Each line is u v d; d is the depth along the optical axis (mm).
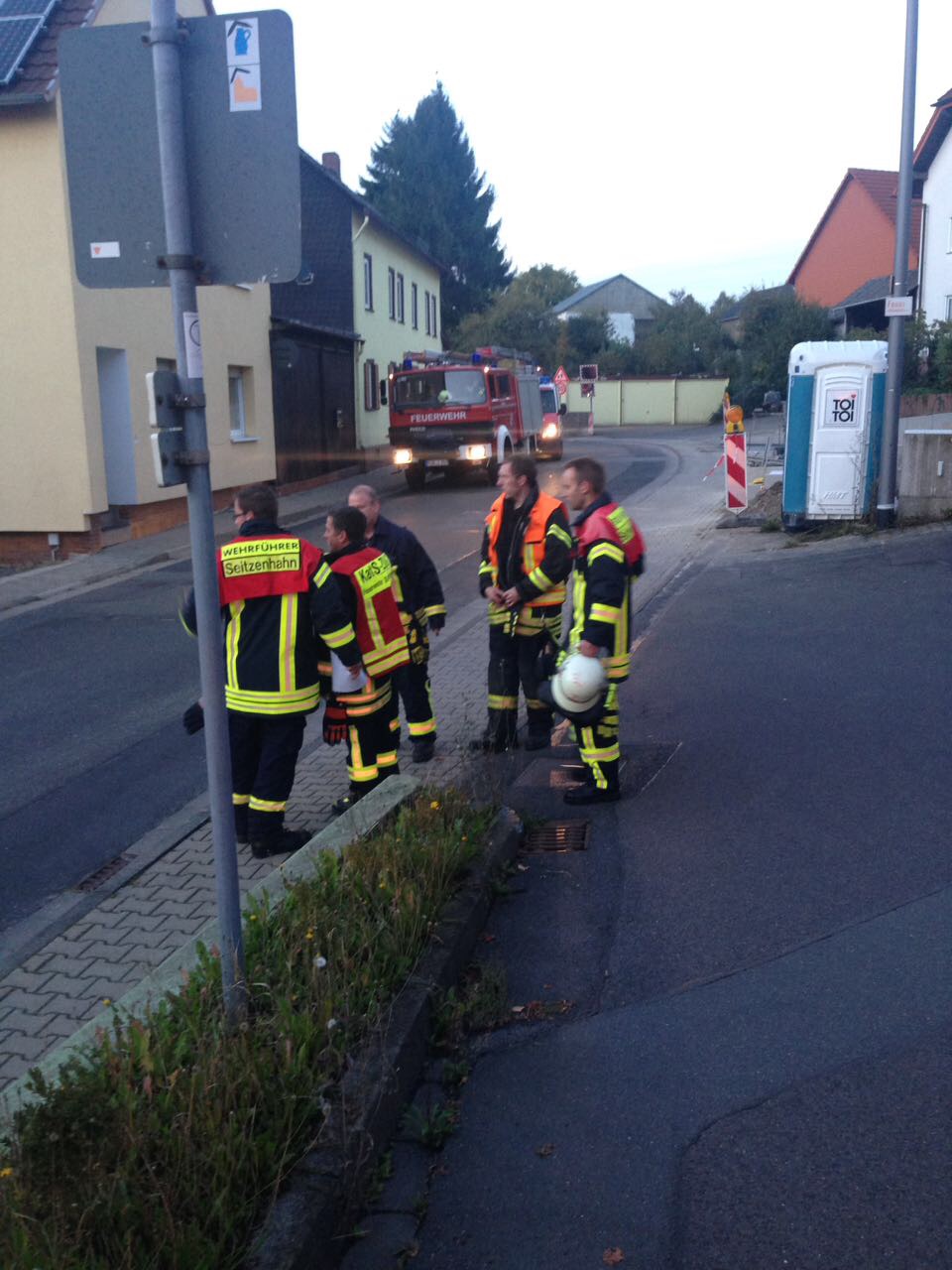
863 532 13062
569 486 5422
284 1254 2496
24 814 6227
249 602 5160
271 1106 2865
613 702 5570
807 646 8586
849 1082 3309
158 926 4742
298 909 3867
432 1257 2742
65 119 2953
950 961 3939
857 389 13133
